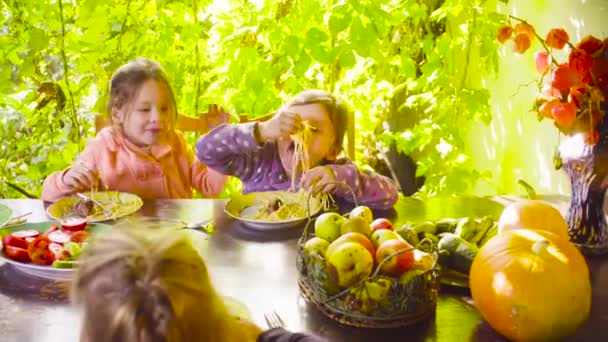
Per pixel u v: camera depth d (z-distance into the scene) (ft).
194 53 8.83
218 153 6.38
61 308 3.91
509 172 8.02
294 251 4.77
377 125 10.69
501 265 3.52
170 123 6.57
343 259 3.51
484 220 4.42
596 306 3.94
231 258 4.63
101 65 8.17
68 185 5.86
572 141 4.41
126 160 6.57
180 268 2.32
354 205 5.74
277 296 4.06
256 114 8.27
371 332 3.62
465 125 9.51
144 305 2.22
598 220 4.51
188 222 5.31
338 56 7.43
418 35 8.90
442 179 8.01
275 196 5.78
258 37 8.03
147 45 8.32
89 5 7.79
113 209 5.52
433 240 4.31
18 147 8.91
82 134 9.32
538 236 3.68
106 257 2.31
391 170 11.07
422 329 3.67
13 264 4.41
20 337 3.61
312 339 2.98
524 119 7.48
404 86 9.62
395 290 3.52
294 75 8.05
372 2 7.36
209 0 8.45
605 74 3.97
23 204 5.73
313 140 6.30
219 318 2.37
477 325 3.73
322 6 7.75
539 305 3.37
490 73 8.22
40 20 8.18
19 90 8.60
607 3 5.67
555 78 3.99
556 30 4.13
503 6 8.11
